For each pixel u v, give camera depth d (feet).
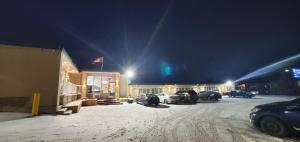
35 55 33.58
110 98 63.57
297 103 17.62
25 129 20.03
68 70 55.06
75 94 56.29
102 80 70.90
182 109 41.96
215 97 68.18
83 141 16.03
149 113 34.99
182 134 18.85
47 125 22.44
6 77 31.65
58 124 23.22
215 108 43.34
